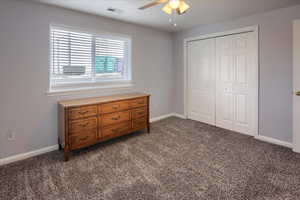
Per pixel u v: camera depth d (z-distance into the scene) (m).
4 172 2.18
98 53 3.35
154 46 4.25
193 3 2.63
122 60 3.74
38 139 2.68
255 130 3.27
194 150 2.79
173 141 3.16
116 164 2.38
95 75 3.34
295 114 2.67
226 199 1.71
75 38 3.03
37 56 2.59
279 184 1.93
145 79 4.13
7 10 2.31
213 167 2.29
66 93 2.91
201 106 4.28
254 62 3.21
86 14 3.04
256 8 2.83
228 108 3.74
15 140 2.48
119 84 3.69
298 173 2.13
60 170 2.23
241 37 3.39
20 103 2.49
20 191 1.83
